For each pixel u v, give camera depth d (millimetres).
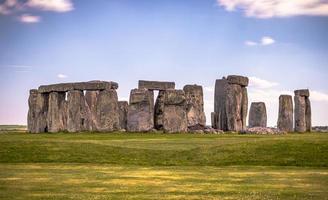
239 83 98688
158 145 58281
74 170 40688
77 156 49000
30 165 44500
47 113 99625
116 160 47531
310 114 108062
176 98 92188
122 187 31938
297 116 106438
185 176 37062
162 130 94625
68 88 96375
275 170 41125
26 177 36125
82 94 96250
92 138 72062
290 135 78000
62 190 30828
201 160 47219
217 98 101375
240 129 98500
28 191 30469
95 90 96188
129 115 94562
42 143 54938
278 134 87062
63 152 50562
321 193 30094
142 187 32031
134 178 35906
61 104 98062
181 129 91625
